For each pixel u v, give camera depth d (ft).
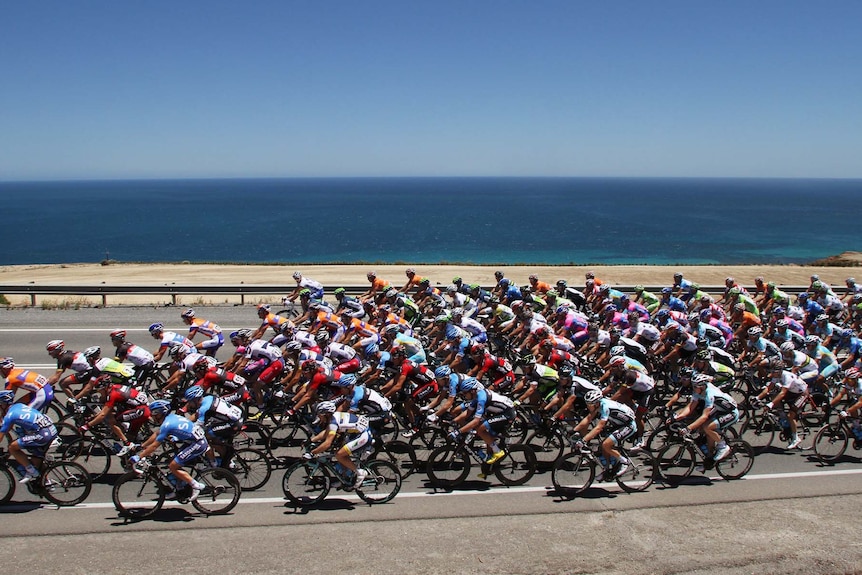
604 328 43.04
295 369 31.63
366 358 35.42
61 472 24.36
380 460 24.99
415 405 29.78
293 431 29.66
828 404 30.94
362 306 45.65
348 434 24.26
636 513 24.29
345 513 24.09
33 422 23.25
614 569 20.06
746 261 172.14
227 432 24.76
